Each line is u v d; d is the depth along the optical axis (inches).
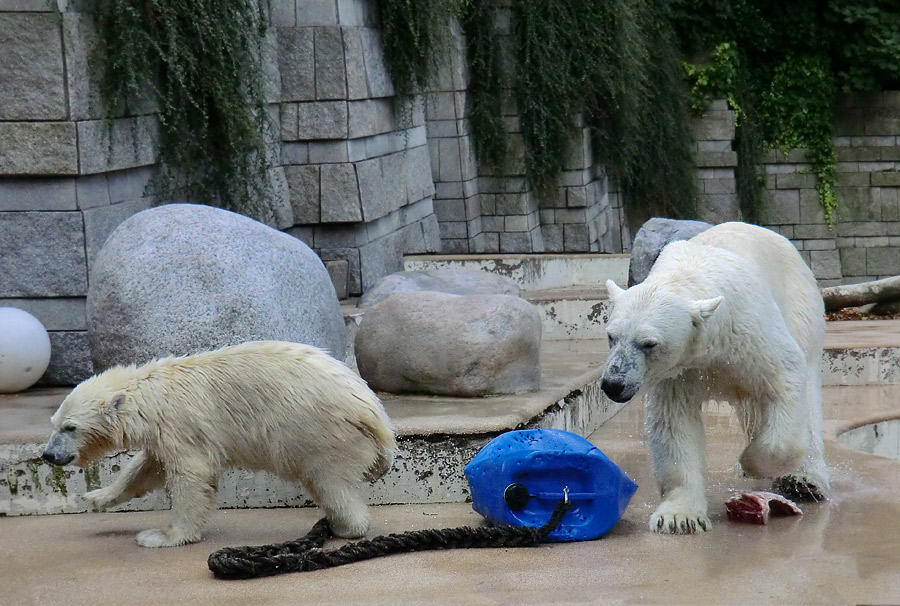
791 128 1053.2
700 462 244.5
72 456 226.5
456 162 703.1
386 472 240.1
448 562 218.1
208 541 236.8
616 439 342.3
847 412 381.1
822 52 1066.1
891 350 444.1
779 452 234.1
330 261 531.2
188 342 287.7
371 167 542.6
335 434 226.4
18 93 352.8
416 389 318.0
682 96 946.1
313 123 519.5
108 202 380.2
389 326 323.3
